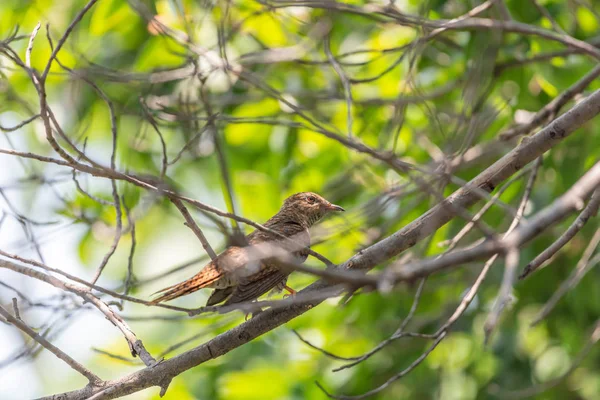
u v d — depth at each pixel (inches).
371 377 545.6
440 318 546.6
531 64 475.8
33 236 362.3
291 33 543.5
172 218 681.6
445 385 539.2
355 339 564.7
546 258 282.8
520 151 319.9
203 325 550.6
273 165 606.5
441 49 525.7
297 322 575.8
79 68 455.8
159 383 314.8
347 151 545.6
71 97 486.6
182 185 589.0
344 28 572.4
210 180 600.7
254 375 529.3
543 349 550.9
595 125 492.4
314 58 534.0
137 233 681.6
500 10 387.9
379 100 449.1
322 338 569.6
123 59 575.5
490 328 203.6
